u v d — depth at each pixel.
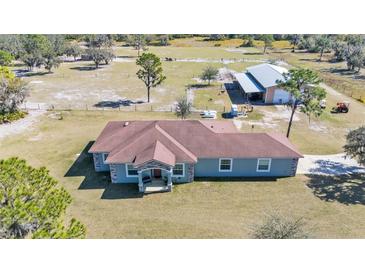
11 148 30.27
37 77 62.62
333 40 101.75
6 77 37.94
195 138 25.62
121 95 50.16
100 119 38.78
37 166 26.83
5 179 12.34
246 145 25.09
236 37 129.12
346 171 26.41
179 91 52.78
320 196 22.73
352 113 42.25
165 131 26.14
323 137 34.00
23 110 41.19
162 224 19.69
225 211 21.05
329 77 64.19
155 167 22.64
